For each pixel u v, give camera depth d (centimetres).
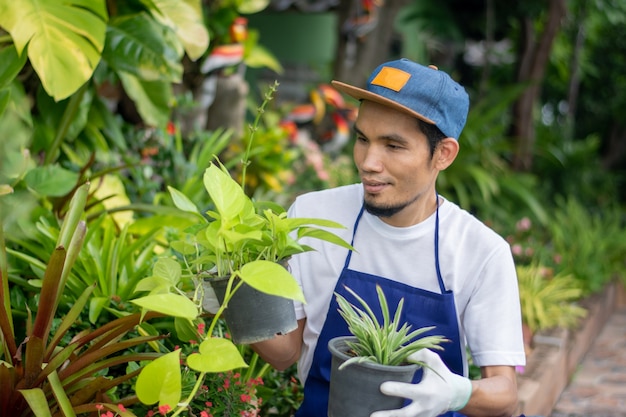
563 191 1091
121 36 354
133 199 405
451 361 230
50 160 353
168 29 372
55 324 265
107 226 328
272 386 311
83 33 318
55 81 309
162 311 177
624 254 805
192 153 462
